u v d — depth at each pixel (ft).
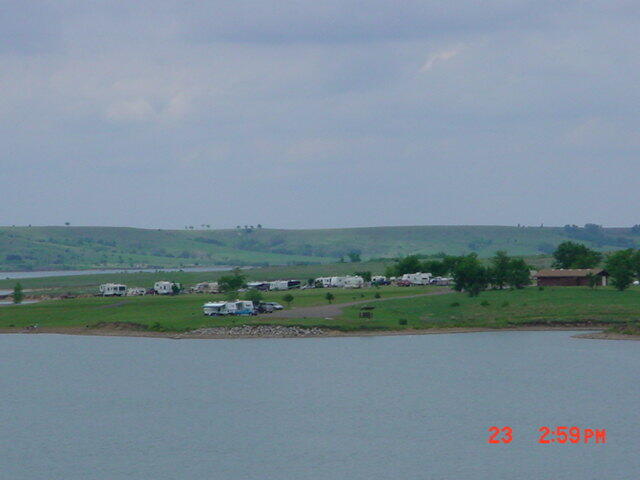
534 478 292.40
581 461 310.86
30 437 356.59
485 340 583.99
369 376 473.67
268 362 521.24
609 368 479.82
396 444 335.67
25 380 481.87
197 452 330.13
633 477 292.20
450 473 299.38
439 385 447.01
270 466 309.42
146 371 501.97
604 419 369.50
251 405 409.90
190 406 410.52
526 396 416.05
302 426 367.25
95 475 302.25
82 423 380.17
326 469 305.73
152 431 363.76
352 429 360.48
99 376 490.90
